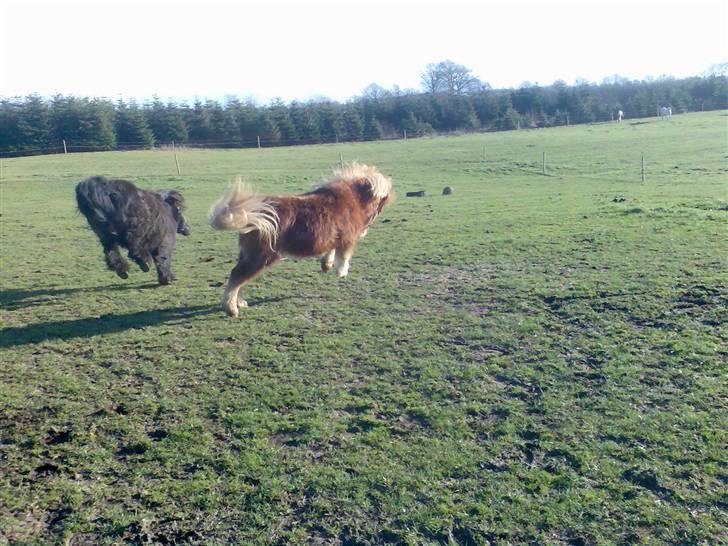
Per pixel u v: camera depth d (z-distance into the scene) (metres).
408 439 5.36
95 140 56.44
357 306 9.16
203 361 7.21
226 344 7.75
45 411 6.05
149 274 11.82
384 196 10.06
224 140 63.47
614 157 36.12
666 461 4.85
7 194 27.42
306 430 5.55
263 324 8.48
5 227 18.08
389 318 8.52
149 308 9.43
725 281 8.98
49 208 22.59
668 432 5.25
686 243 11.72
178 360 7.26
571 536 4.12
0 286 10.96
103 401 6.24
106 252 10.04
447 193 24.92
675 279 9.30
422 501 4.52
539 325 7.90
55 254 13.94
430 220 17.25
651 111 79.75
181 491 4.72
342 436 5.42
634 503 4.39
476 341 7.52
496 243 13.19
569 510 4.36
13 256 13.74
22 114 55.34
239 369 6.96
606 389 6.08
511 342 7.41
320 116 66.50
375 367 6.89
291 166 38.97
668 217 14.68
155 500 4.61
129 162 42.66
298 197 8.93
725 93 83.25
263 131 63.62
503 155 41.00
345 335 7.93
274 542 4.17
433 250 12.87
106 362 7.26
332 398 6.16
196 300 9.83
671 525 4.16
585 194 22.08
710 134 46.47
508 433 5.38
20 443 5.46
